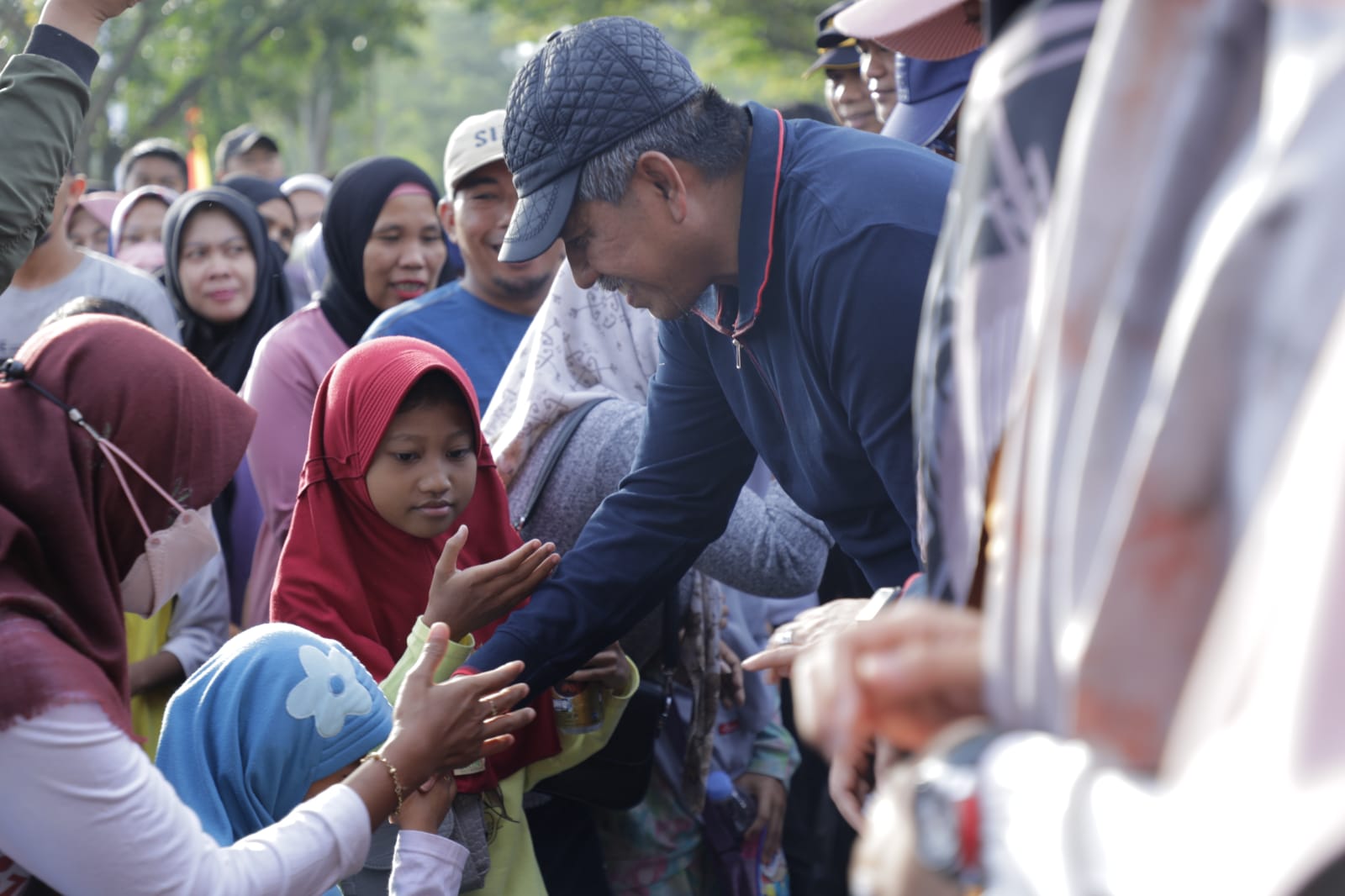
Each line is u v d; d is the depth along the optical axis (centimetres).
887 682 85
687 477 237
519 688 187
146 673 312
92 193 668
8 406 154
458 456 231
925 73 285
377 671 224
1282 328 59
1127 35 74
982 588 97
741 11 1794
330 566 229
